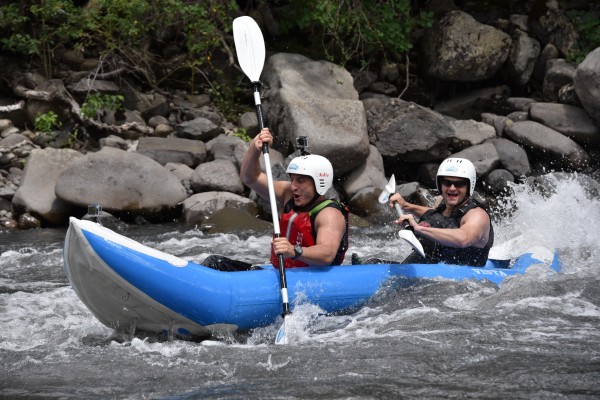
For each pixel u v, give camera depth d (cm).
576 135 2673
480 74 2908
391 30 2911
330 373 983
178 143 2522
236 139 2547
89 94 2633
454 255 1363
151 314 1134
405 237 1222
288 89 2641
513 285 1327
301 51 2992
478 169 2550
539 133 2653
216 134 2623
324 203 1205
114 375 1002
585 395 895
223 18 2834
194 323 1135
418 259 1391
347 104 2559
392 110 2641
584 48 2969
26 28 2783
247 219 2202
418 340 1095
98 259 1076
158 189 2281
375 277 1245
